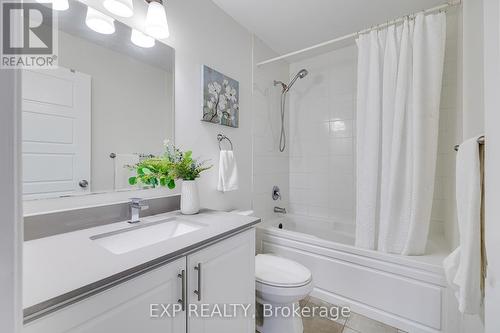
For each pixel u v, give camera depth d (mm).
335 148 2451
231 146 1870
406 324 1392
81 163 995
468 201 900
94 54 1040
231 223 1092
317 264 1735
